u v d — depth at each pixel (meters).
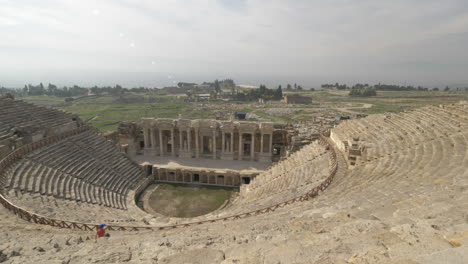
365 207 11.34
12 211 20.30
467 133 24.22
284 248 7.58
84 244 11.48
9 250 10.52
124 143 54.28
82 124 48.59
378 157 25.97
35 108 42.88
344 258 6.68
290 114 143.62
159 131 53.88
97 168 39.09
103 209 29.77
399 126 33.56
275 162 47.81
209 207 38.34
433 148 23.48
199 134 53.03
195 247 9.42
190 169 46.72
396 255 6.17
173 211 37.00
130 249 9.80
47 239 12.60
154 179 47.88
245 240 9.52
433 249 6.14
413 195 12.67
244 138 54.97
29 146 32.81
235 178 45.28
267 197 28.88
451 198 10.87
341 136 36.66
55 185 29.80
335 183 22.64
